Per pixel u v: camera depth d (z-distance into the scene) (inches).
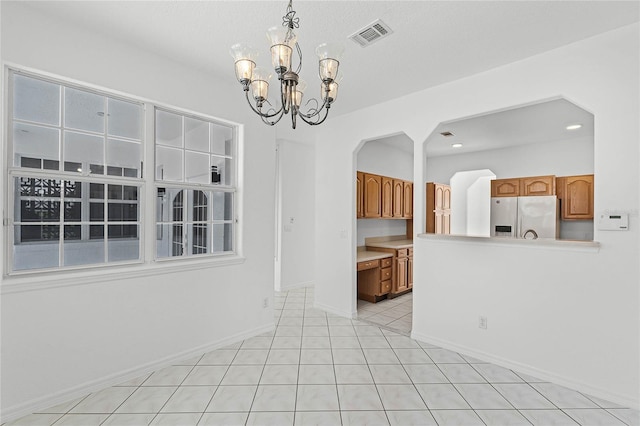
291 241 208.4
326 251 162.4
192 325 109.0
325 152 163.9
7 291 73.8
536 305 97.0
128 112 97.8
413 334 127.0
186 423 74.3
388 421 75.7
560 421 75.8
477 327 109.6
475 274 110.4
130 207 97.9
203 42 93.2
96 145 91.3
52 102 83.9
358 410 79.9
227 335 119.2
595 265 86.9
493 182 199.2
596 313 86.7
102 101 92.7
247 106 126.6
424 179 126.1
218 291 116.5
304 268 217.2
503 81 104.8
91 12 78.8
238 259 122.0
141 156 100.1
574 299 90.3
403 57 99.9
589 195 176.4
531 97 98.9
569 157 189.3
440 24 82.9
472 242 111.1
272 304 135.9
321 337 127.7
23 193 79.5
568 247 90.9
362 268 165.0
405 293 204.1
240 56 59.4
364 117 146.5
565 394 87.3
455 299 115.5
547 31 85.4
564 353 91.8
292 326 140.2
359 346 119.0
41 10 78.0
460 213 239.9
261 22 83.2
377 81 117.7
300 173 214.7
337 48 58.2
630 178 81.9
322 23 82.7
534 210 173.3
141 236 99.5
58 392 81.0
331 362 105.7
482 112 110.0
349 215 152.6
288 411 79.3
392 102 135.7
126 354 93.3
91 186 90.4
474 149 218.8
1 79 74.6
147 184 100.2
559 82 93.4
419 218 126.9
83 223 89.0
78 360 84.5
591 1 73.3
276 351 114.0
